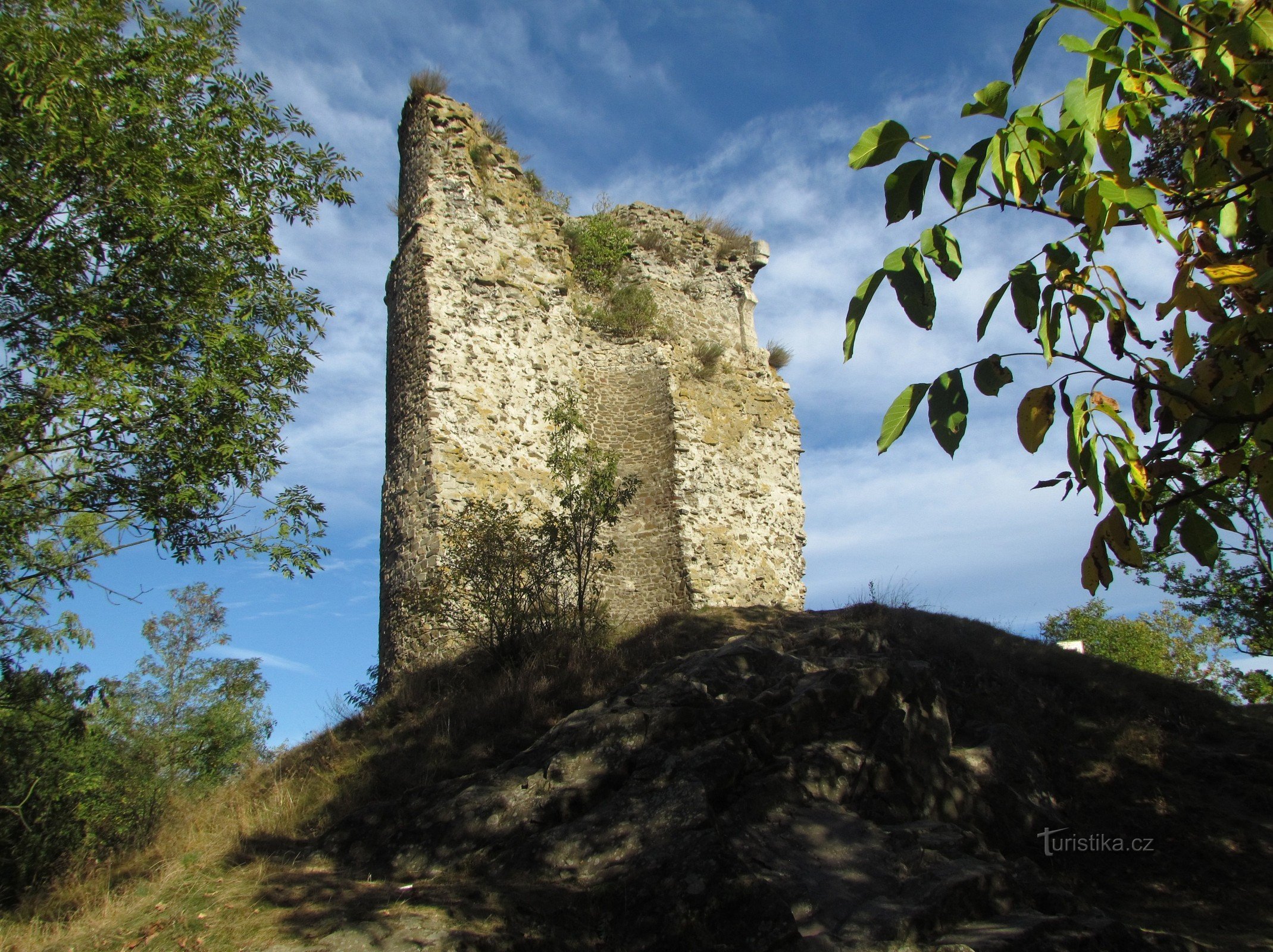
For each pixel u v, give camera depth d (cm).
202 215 907
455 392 1482
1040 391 353
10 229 825
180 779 1995
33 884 1048
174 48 950
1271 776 1111
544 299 1686
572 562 1398
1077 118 344
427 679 1236
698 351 1831
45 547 991
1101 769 1116
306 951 565
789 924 605
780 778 807
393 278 1647
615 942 618
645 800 755
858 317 348
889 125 344
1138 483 350
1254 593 1673
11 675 1070
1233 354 357
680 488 1630
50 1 877
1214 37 330
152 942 605
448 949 564
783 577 1741
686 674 967
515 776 845
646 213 1950
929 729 943
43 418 844
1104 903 877
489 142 1755
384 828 820
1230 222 394
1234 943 778
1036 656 1404
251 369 912
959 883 684
